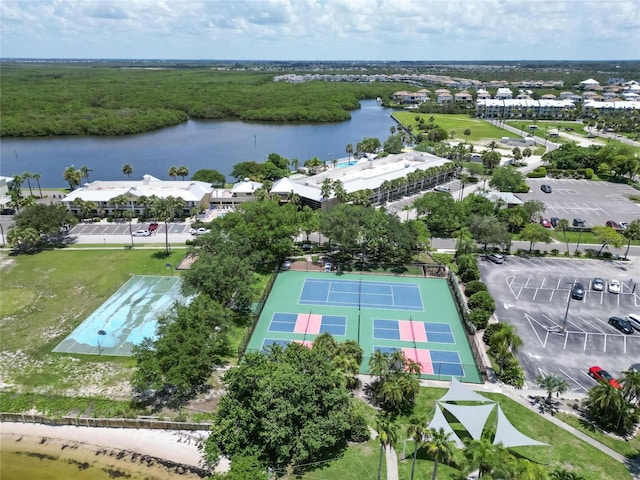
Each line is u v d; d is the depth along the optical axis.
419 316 85.31
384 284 97.38
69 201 133.75
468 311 82.88
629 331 78.50
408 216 133.50
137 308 87.19
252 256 94.31
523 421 58.53
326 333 65.69
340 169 163.50
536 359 71.81
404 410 61.06
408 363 62.94
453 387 58.06
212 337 68.62
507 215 124.31
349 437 56.91
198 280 80.56
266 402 52.50
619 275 100.06
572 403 62.47
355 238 103.62
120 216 136.50
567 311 81.81
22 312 85.75
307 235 112.19
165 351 61.94
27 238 108.62
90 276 99.81
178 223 132.75
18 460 55.59
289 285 96.50
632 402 62.19
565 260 108.06
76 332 79.75
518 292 92.38
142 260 107.56
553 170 184.25
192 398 64.69
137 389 66.38
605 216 136.62
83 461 55.50
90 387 66.81
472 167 178.62
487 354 73.69
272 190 143.50
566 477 45.91
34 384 67.25
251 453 52.91
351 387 62.06
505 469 44.72
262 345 76.12
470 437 55.41
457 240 113.31
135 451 56.78
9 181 159.62
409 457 53.94
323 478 51.31
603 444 55.44
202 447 57.19
